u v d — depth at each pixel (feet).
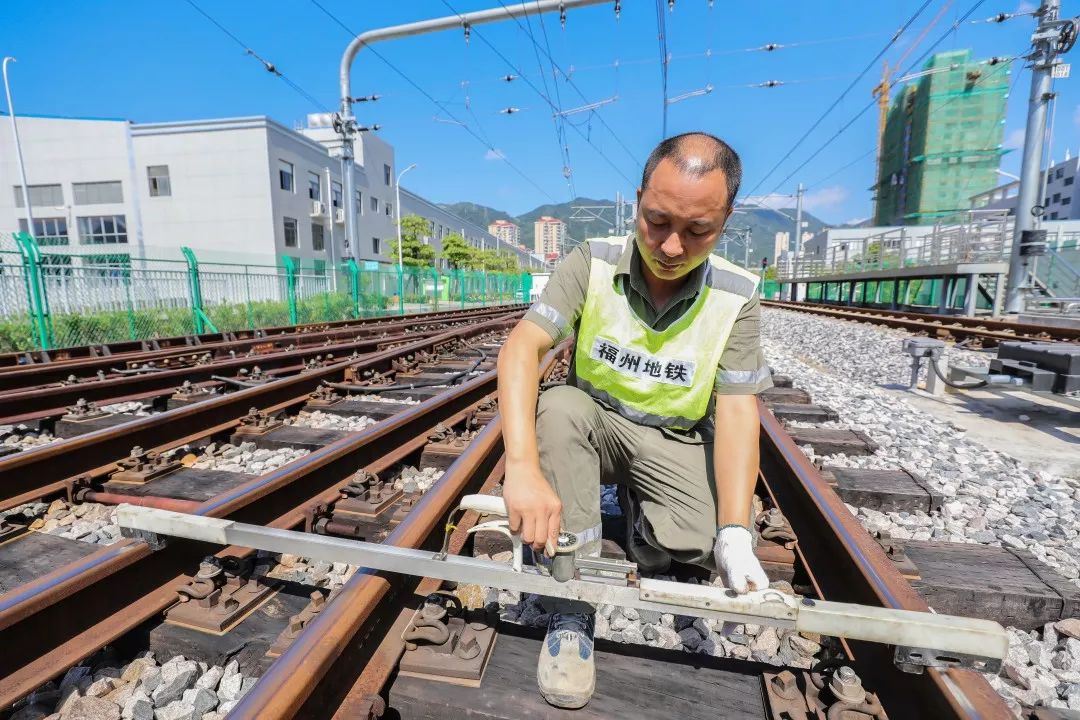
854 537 5.82
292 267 48.83
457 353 25.95
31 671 4.47
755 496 8.82
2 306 29.25
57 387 14.66
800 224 136.36
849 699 3.95
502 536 7.11
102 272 34.73
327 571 6.44
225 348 25.77
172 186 98.43
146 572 5.45
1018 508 9.00
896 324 41.81
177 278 39.47
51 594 4.59
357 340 32.73
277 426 12.71
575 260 5.32
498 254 233.76
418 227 138.21
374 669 4.24
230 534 5.00
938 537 7.95
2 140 99.55
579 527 5.03
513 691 4.19
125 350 25.04
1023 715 4.60
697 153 3.89
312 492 8.23
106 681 4.69
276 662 3.69
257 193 96.89
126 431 9.93
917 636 3.73
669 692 4.33
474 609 4.95
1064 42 45.14
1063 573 7.04
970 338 31.73
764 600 3.89
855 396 17.40
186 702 4.55
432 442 11.09
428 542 5.96
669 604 3.99
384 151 143.33
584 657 4.21
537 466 4.17
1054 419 15.16
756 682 4.50
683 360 5.05
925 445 12.23
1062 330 30.32
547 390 5.34
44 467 8.61
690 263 4.29
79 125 97.91
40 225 102.17
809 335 38.73
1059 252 58.80
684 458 5.26
